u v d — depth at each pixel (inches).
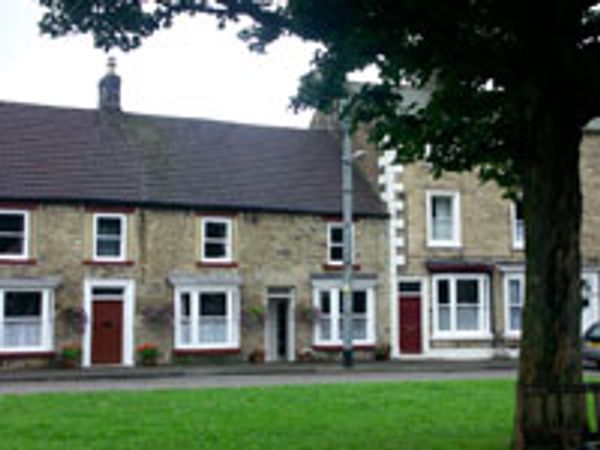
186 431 453.7
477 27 393.4
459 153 472.4
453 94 444.8
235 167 1205.1
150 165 1148.5
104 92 1219.9
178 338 1092.5
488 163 518.9
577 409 363.6
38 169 1069.1
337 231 1205.7
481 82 442.3
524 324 390.6
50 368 1018.7
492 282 1248.2
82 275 1051.3
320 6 378.0
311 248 1178.0
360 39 382.6
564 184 384.8
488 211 1262.3
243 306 1131.3
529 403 359.9
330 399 606.2
